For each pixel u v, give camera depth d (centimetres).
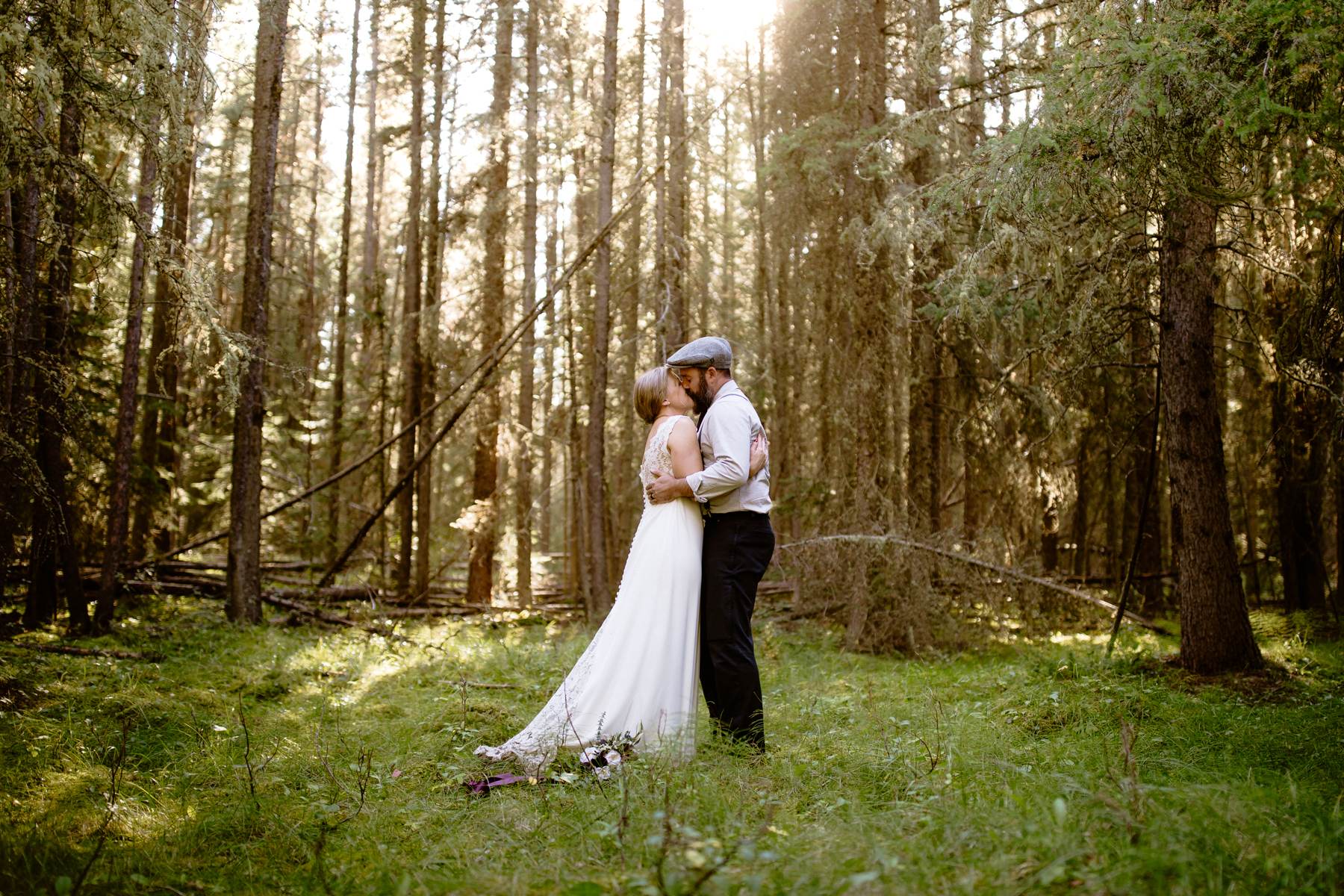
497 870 257
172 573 1088
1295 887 215
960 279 682
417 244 1252
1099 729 426
